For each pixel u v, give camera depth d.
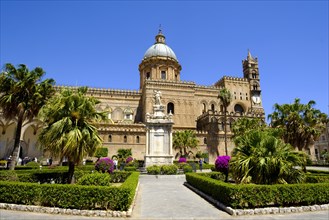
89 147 18.73
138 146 59.34
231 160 16.27
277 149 15.47
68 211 11.43
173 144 55.78
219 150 63.22
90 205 11.64
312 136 32.38
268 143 15.50
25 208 11.88
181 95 73.38
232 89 81.75
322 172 28.53
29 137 58.34
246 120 53.84
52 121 18.78
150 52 80.12
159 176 28.48
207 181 15.77
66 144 17.11
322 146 84.75
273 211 11.71
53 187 12.03
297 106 33.06
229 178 22.36
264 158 14.58
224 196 12.64
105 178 14.98
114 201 11.50
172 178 28.06
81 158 18.22
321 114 32.84
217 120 65.50
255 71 85.50
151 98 70.38
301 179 14.85
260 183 14.30
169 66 78.31
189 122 71.94
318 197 12.65
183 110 72.38
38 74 25.55
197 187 18.41
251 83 83.50
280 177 14.42
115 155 54.59
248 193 11.91
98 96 71.94
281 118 33.88
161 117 38.06
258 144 15.75
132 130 59.66
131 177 17.59
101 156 51.53
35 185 12.34
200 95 77.94
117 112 72.38
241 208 11.80
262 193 12.00
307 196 12.48
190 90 74.50
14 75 24.70
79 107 18.66
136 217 11.10
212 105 78.44
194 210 12.43
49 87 26.27
